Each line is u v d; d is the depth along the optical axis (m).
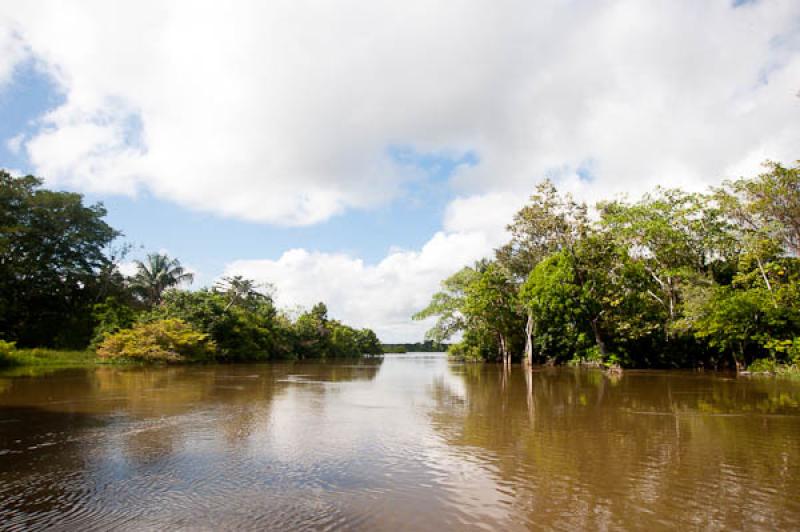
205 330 44.75
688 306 31.25
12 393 16.52
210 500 6.03
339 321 96.12
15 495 6.19
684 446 9.05
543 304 37.53
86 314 44.50
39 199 41.59
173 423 11.21
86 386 18.92
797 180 27.47
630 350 38.00
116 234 49.03
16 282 40.78
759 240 28.62
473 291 45.12
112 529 5.14
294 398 16.41
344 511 5.68
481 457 8.24
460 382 24.06
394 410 13.73
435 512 5.66
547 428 10.91
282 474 7.16
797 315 27.30
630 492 6.39
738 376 27.02
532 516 5.55
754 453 8.49
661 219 35.94
